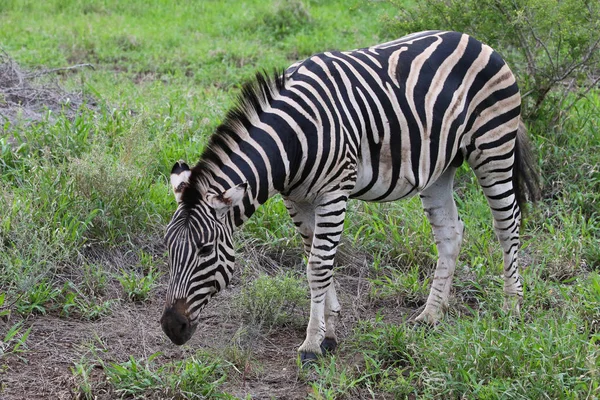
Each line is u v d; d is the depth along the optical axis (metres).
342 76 9.02
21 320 9.84
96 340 9.58
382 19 16.56
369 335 9.62
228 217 8.25
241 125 8.48
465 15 15.05
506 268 10.53
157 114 15.61
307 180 8.79
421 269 11.98
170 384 8.39
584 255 12.07
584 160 14.16
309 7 28.19
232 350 9.27
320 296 9.19
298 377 9.01
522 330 9.25
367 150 9.17
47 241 10.94
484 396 8.16
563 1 15.25
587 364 8.38
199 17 28.22
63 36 24.91
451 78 9.67
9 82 16.39
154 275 11.20
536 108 15.34
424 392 8.51
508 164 10.22
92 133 14.33
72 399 8.35
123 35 25.00
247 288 10.57
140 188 12.23
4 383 8.56
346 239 12.13
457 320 9.91
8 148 13.01
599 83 18.94
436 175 9.75
